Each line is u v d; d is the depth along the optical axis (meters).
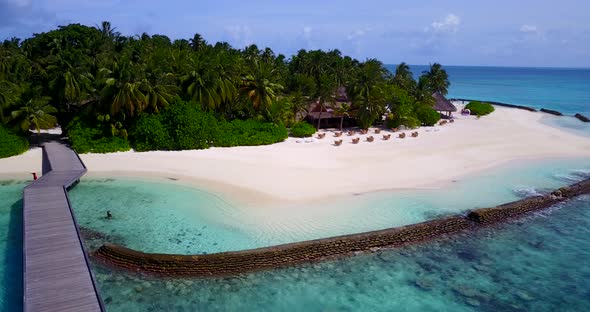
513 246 26.08
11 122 41.47
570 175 39.50
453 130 62.56
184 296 19.78
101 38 61.12
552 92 157.75
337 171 38.09
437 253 24.95
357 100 58.91
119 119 44.94
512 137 57.16
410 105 65.19
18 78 47.28
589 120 73.19
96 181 34.28
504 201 32.16
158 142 43.59
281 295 20.31
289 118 55.47
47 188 29.64
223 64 51.41
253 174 36.47
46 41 57.31
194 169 37.66
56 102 48.34
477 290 21.39
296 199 30.89
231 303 19.48
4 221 27.08
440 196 32.72
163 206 29.34
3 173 36.12
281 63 83.56
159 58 52.69
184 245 23.84
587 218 30.44
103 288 19.95
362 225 26.94
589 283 22.27
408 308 19.73
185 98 47.69
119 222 26.75
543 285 21.98
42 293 17.61
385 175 37.41
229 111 53.12
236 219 27.33
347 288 21.16
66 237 22.58
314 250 23.23
